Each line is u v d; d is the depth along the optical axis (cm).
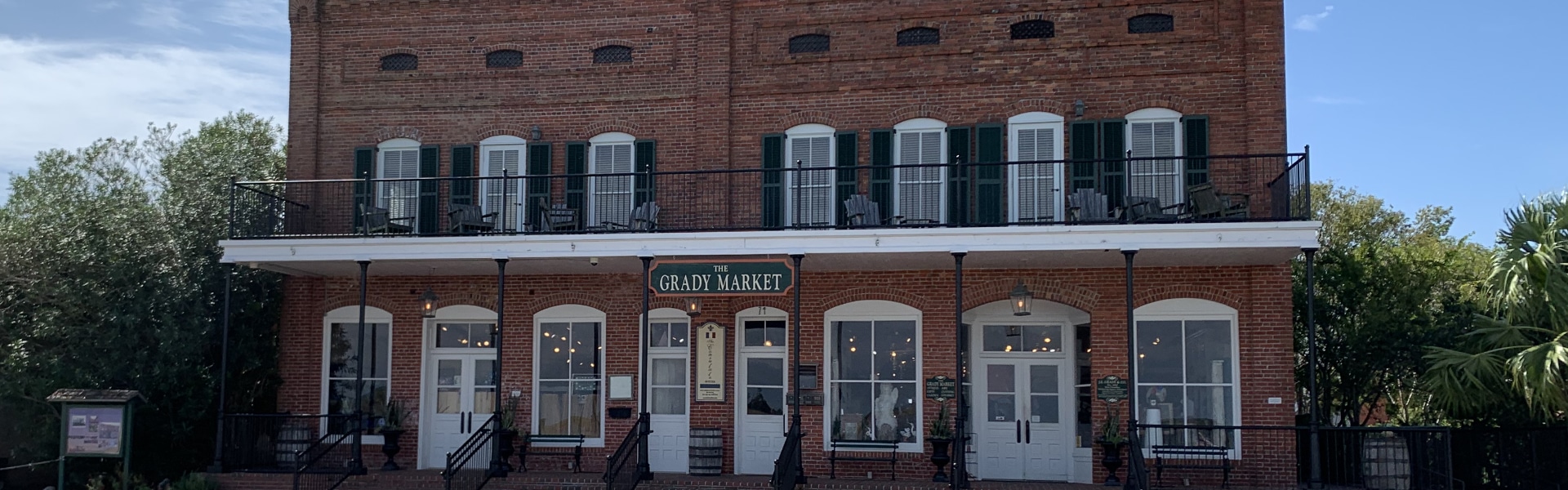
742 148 1809
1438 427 1473
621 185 1834
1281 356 1647
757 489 1592
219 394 1852
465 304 1872
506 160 1875
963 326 1759
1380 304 1914
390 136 1905
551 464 1817
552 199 1852
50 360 1773
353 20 1934
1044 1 1756
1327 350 1959
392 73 1914
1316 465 1516
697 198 1795
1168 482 1656
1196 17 1720
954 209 1736
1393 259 2059
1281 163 1661
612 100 1853
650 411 1823
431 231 1870
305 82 1927
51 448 1794
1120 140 1714
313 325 1895
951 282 1745
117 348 1784
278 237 1727
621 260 1692
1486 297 1659
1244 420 1647
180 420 1802
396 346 1877
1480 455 1717
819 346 1770
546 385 1847
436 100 1900
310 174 1911
